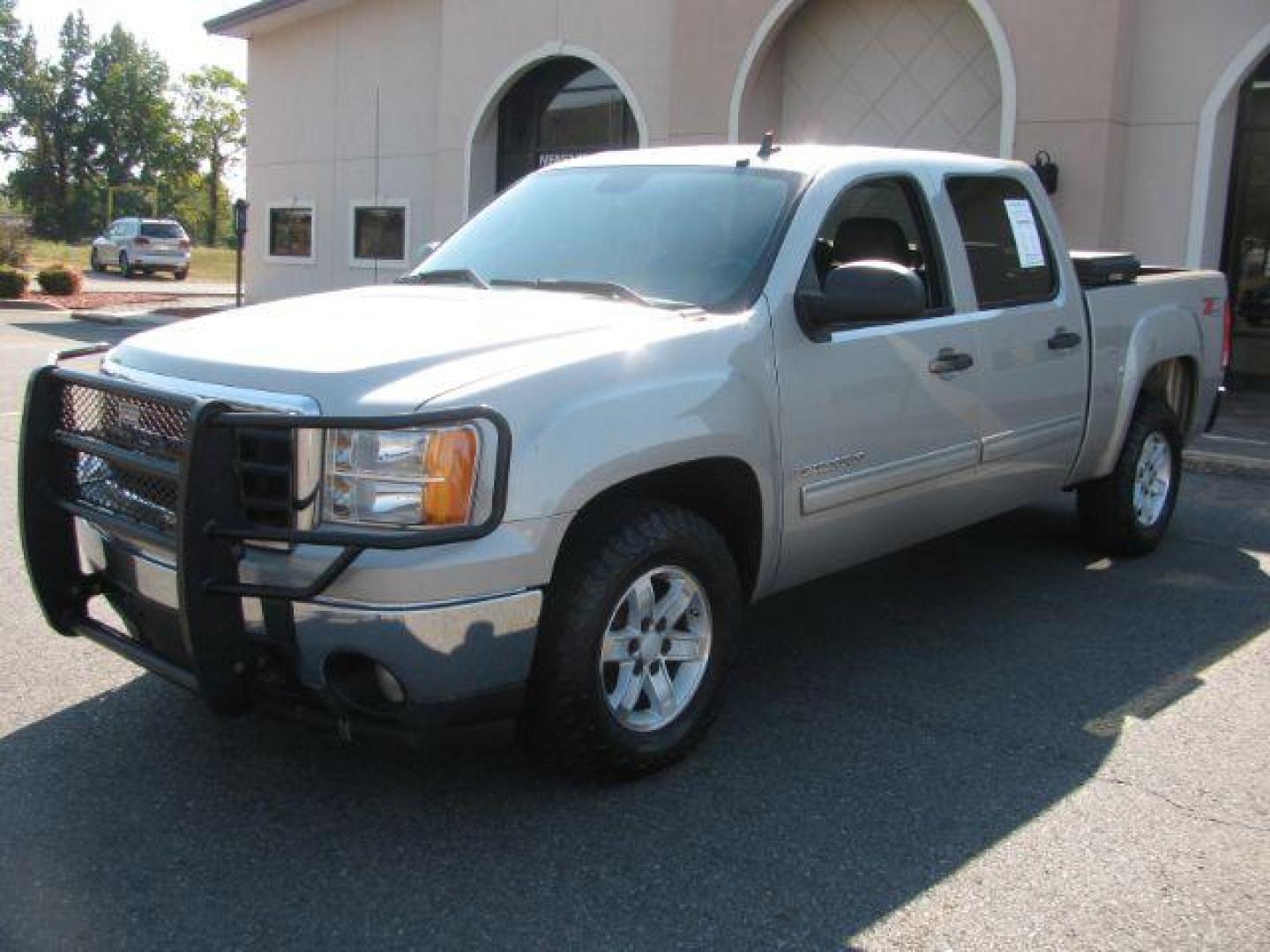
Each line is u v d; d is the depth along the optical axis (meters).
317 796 3.89
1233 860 3.63
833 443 4.53
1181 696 4.89
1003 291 5.53
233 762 4.10
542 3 17.55
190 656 3.42
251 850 3.56
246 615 3.48
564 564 3.71
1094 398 6.11
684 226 4.70
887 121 14.24
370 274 21.61
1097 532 6.77
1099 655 5.36
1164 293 6.80
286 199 23.41
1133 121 12.29
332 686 3.45
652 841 3.67
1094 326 6.07
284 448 3.41
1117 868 3.57
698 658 4.15
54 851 3.53
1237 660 5.31
